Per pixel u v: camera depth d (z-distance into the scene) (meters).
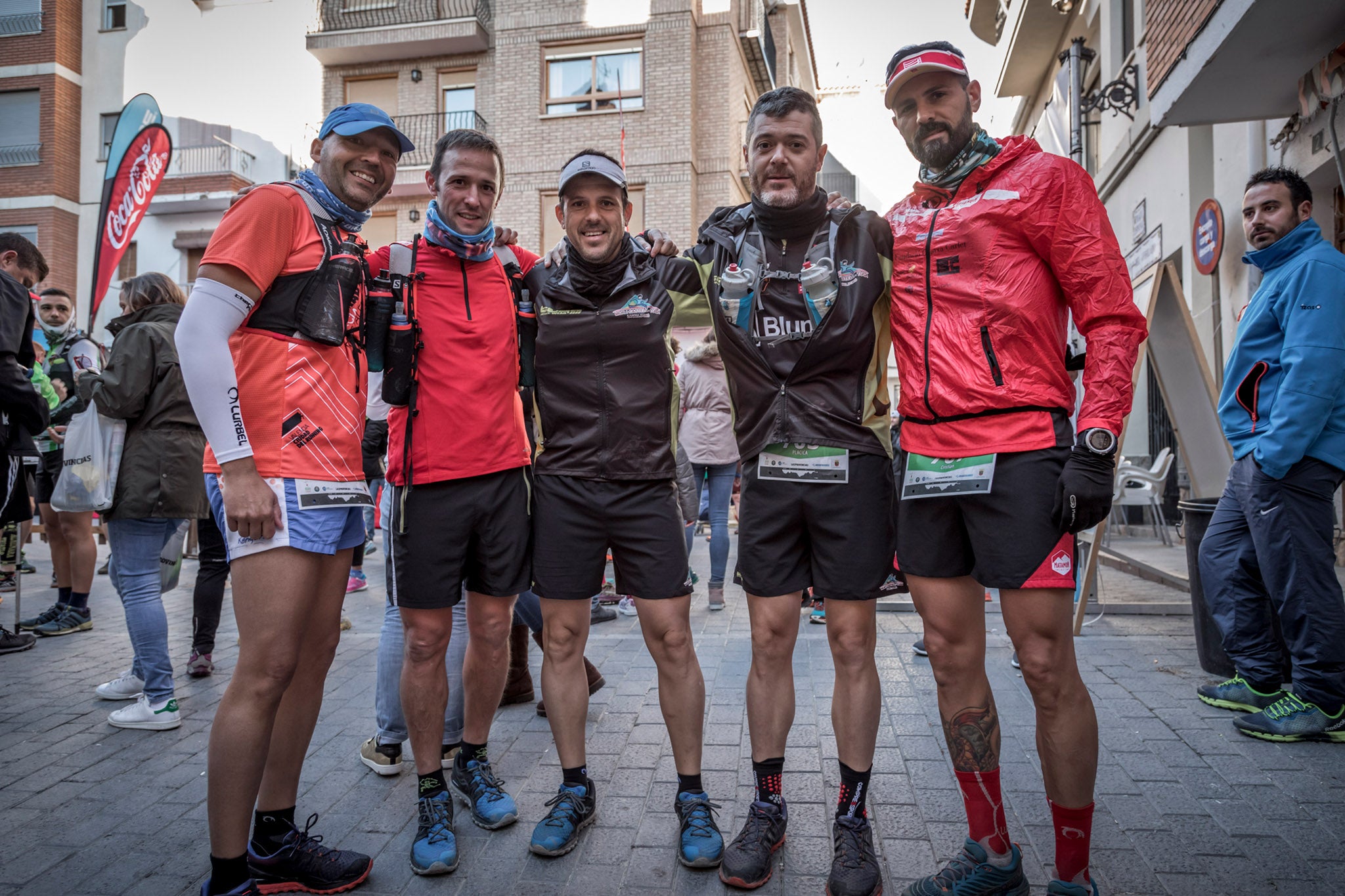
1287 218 3.45
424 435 2.58
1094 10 12.41
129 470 3.62
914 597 2.29
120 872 2.43
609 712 3.78
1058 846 2.15
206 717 3.81
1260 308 3.46
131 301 4.00
